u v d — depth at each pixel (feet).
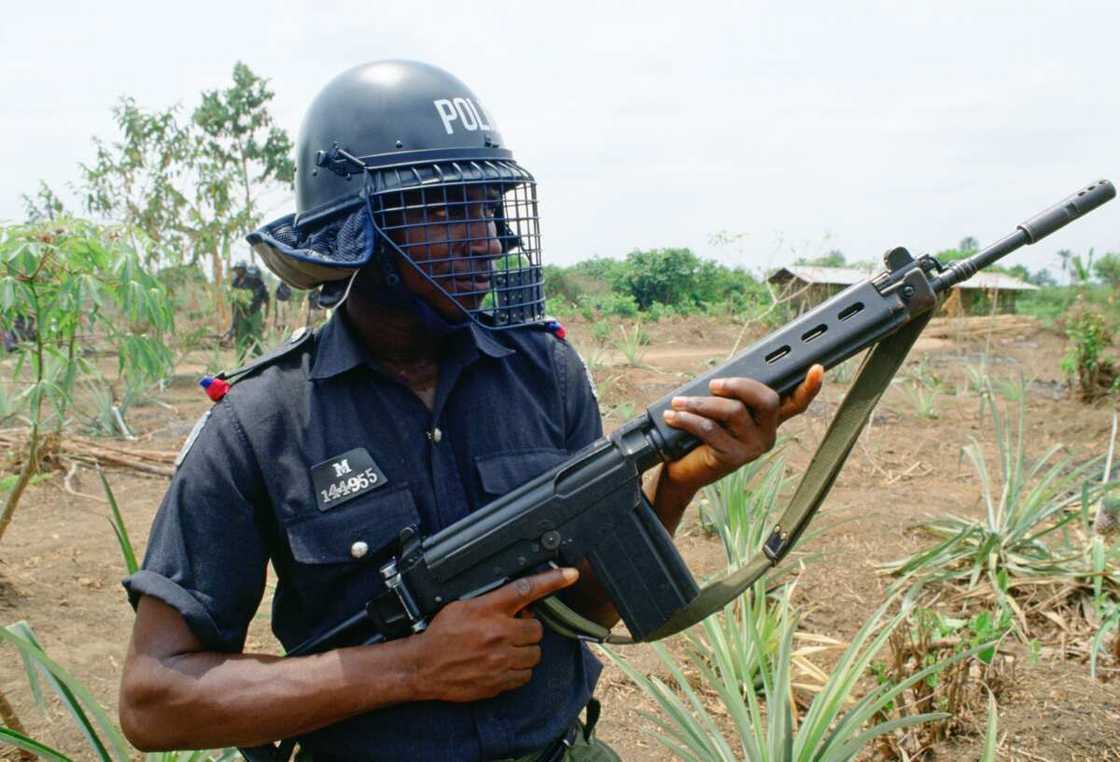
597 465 5.19
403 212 5.07
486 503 5.46
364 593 5.26
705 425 4.99
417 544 5.13
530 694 5.41
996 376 38.99
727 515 15.89
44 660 6.90
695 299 95.14
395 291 5.24
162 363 12.04
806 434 26.11
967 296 69.72
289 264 5.38
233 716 4.72
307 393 5.32
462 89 5.49
